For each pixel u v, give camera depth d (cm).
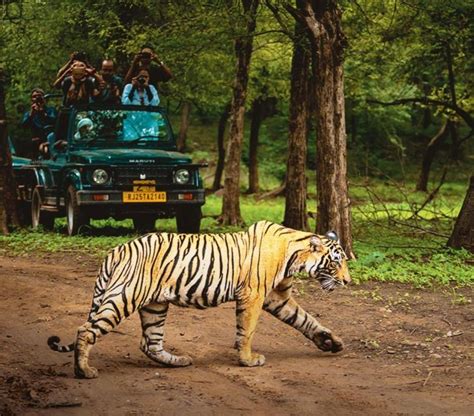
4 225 1775
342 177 1371
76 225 1653
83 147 1712
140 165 1641
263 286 805
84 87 1781
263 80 2698
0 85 1816
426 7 1680
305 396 719
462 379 785
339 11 1367
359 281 1204
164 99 2523
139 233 1755
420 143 4312
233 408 686
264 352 873
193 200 1672
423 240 1672
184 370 794
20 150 2997
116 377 763
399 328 976
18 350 859
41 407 680
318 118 1366
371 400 712
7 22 2100
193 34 1750
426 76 2703
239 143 1989
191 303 790
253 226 816
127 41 1916
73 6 2045
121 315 757
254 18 1673
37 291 1135
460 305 1076
